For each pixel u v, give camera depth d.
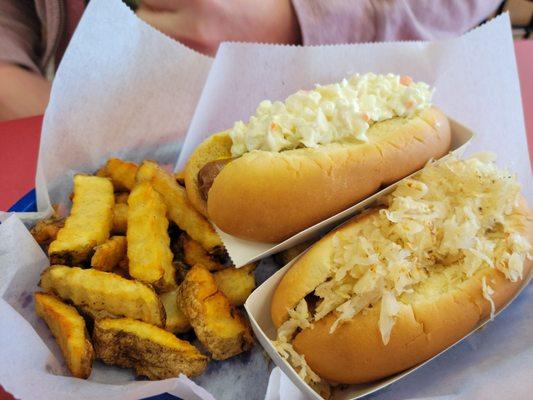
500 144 0.36
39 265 0.26
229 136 0.30
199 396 0.21
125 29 0.30
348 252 0.24
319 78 0.36
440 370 0.25
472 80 0.36
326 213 0.26
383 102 0.29
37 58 0.53
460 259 0.25
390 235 0.24
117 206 0.29
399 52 0.36
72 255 0.25
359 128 0.27
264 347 0.24
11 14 0.52
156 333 0.23
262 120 0.27
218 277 0.27
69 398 0.21
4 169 0.33
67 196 0.32
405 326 0.22
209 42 0.44
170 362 0.23
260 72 0.34
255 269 0.30
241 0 0.43
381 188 0.28
